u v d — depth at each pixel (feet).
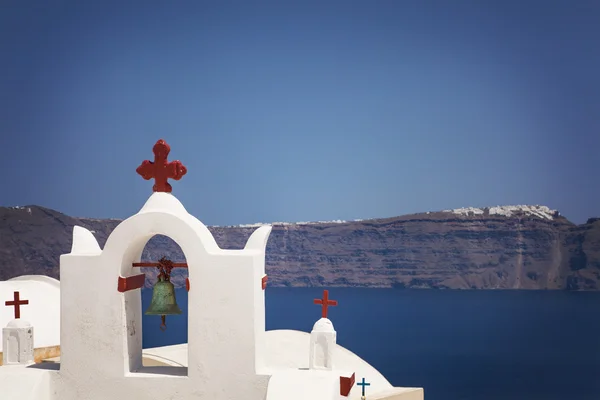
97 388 39.96
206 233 40.37
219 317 39.01
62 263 40.40
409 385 274.77
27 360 43.29
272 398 37.65
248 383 38.75
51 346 65.77
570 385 273.75
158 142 40.93
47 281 73.87
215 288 39.04
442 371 303.48
